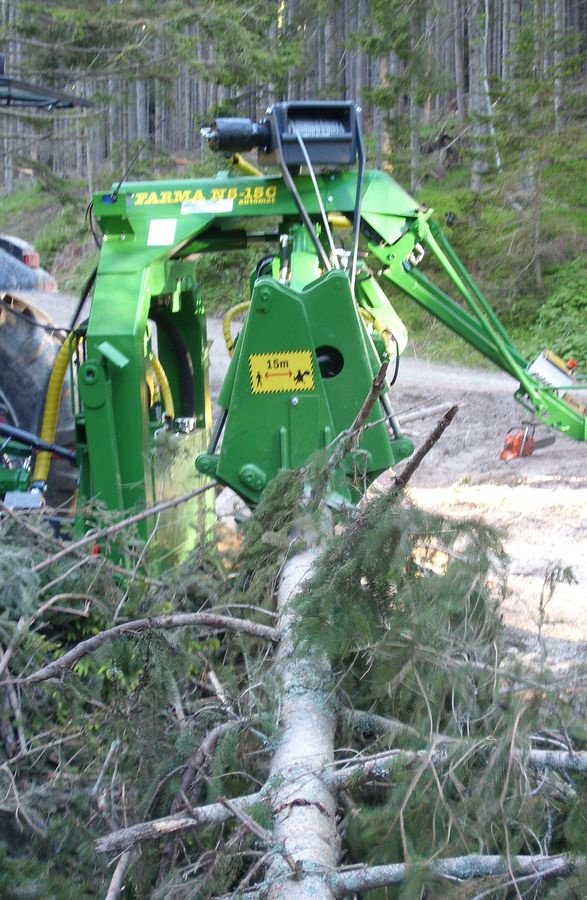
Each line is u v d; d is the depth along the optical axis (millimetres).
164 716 3150
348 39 22328
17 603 3281
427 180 25156
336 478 3645
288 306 3896
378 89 21812
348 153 4566
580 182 20188
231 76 18984
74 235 26859
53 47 18172
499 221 19984
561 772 2666
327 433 3898
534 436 10867
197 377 5680
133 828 2467
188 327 5633
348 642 2736
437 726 2598
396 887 2395
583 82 22656
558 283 19188
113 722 3008
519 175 19594
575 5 28031
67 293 24672
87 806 2861
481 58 24234
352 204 4828
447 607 2738
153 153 21484
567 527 6352
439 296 5270
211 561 3967
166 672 3051
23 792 2906
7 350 5480
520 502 7168
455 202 22109
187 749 2877
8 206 34938
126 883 2627
